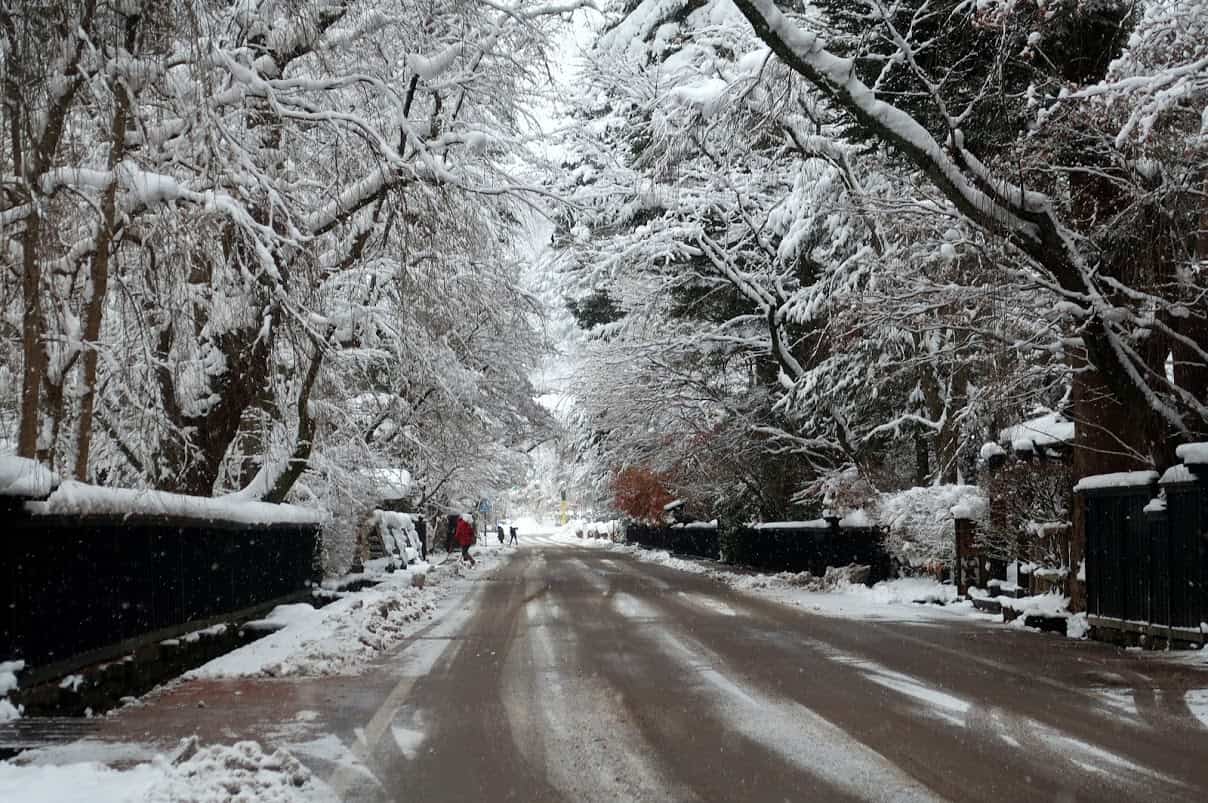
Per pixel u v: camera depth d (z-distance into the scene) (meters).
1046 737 8.22
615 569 39.22
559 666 12.32
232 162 14.51
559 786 6.84
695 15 34.34
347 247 19.73
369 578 26.19
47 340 11.56
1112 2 13.49
